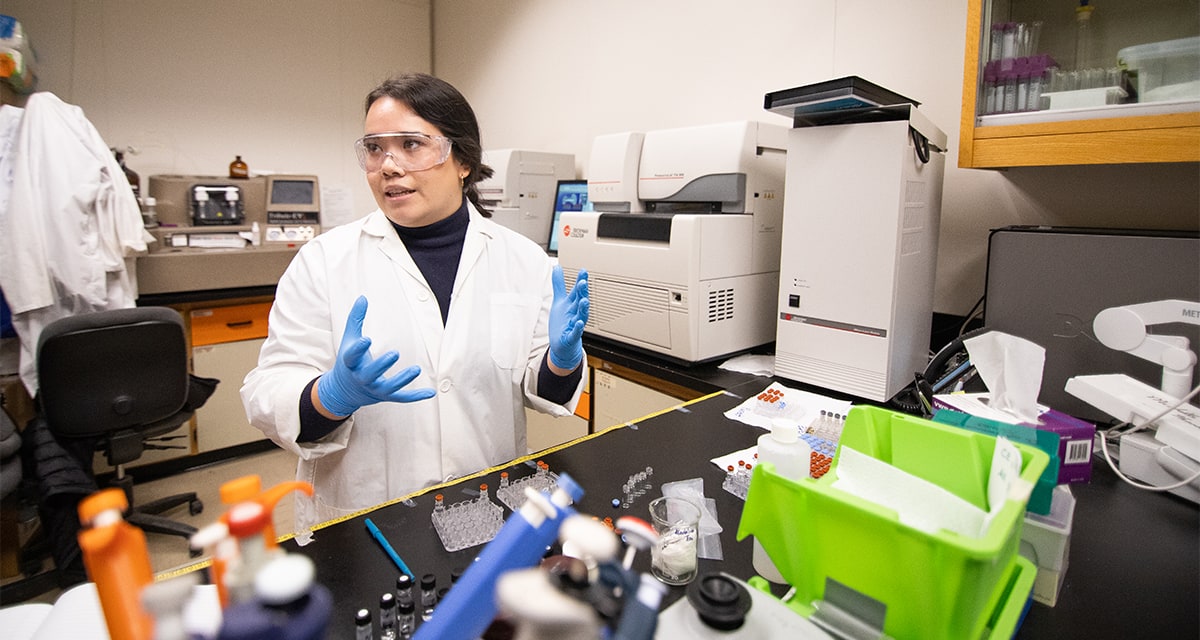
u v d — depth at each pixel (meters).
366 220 1.26
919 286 1.49
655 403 1.77
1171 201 1.38
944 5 1.67
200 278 2.61
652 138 1.84
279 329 1.16
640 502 0.92
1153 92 1.17
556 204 2.78
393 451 1.17
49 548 1.98
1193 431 0.92
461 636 0.43
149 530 2.13
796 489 0.58
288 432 1.03
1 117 2.13
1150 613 0.68
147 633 0.40
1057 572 0.68
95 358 1.80
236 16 3.29
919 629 0.53
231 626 0.31
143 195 3.08
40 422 1.81
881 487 0.64
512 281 1.31
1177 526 0.87
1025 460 0.61
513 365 1.27
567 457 1.08
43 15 2.79
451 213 1.24
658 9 2.53
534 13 3.19
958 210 1.72
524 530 0.45
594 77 2.88
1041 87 1.27
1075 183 1.51
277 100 3.48
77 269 2.14
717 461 1.06
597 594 0.37
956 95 1.68
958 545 0.48
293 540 0.81
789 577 0.64
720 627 0.49
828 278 1.45
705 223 1.58
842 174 1.39
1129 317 1.09
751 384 1.54
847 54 1.91
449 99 1.17
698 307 1.61
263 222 3.05
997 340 1.02
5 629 0.69
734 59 2.26
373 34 3.80
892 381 1.39
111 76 2.98
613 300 1.83
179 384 2.00
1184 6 1.18
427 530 0.83
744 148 1.63
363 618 0.62
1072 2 1.31
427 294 1.20
